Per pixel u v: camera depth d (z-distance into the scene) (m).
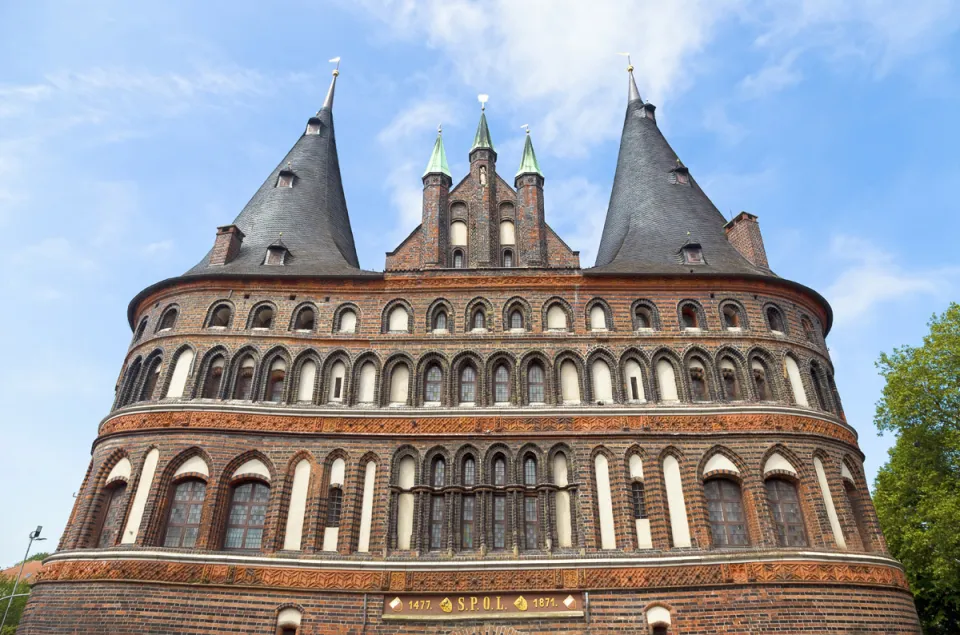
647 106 41.31
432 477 25.47
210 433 25.52
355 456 25.52
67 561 23.34
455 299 28.97
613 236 35.62
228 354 27.55
